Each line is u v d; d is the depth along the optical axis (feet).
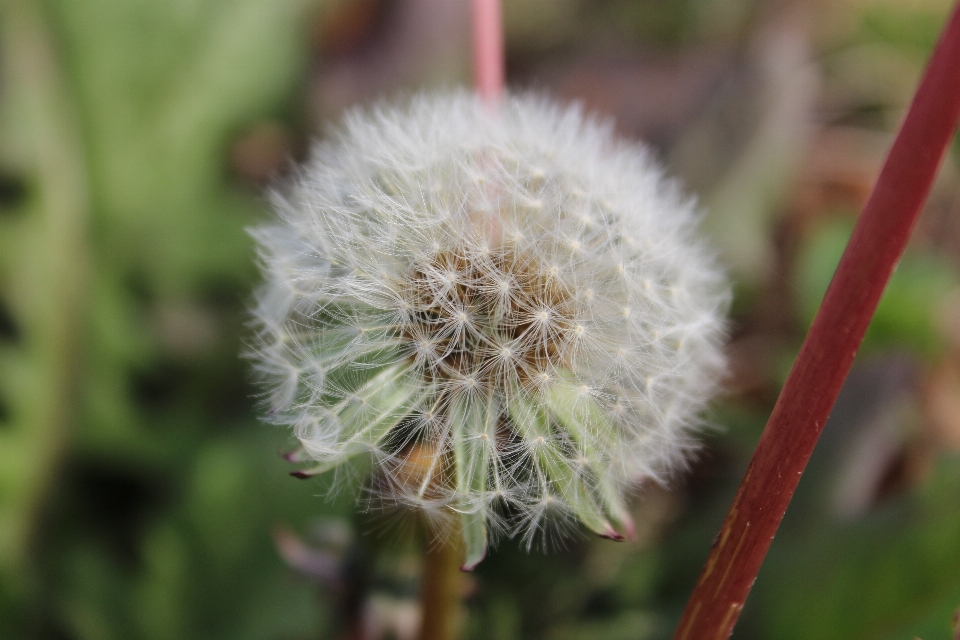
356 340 0.44
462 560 0.45
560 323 0.45
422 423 0.43
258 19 0.76
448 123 0.47
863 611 0.55
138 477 0.66
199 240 0.73
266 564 0.60
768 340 0.76
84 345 0.69
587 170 0.47
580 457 0.43
